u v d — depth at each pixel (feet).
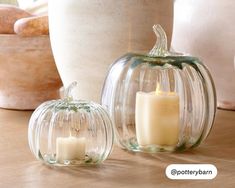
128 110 5.09
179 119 5.07
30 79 6.50
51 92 6.73
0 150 5.07
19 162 4.74
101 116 4.73
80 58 5.75
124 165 4.71
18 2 8.46
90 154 4.67
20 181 4.30
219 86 6.64
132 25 5.62
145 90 5.16
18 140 5.39
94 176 4.42
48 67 6.48
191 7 6.49
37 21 6.23
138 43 5.67
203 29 6.40
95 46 5.67
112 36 5.62
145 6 5.62
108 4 5.57
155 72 5.17
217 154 5.06
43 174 4.45
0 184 4.23
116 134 5.13
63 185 4.23
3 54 6.35
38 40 6.36
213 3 6.31
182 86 5.14
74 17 5.67
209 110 5.16
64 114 4.69
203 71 5.22
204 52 6.47
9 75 6.47
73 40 5.73
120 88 5.12
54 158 4.64
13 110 6.67
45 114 4.69
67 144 4.59
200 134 5.16
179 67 5.08
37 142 4.66
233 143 5.42
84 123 4.68
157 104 4.98
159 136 5.01
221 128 5.96
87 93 5.87
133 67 5.11
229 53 6.33
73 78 5.90
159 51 5.17
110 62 5.68
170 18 5.88
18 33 6.23
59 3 5.76
